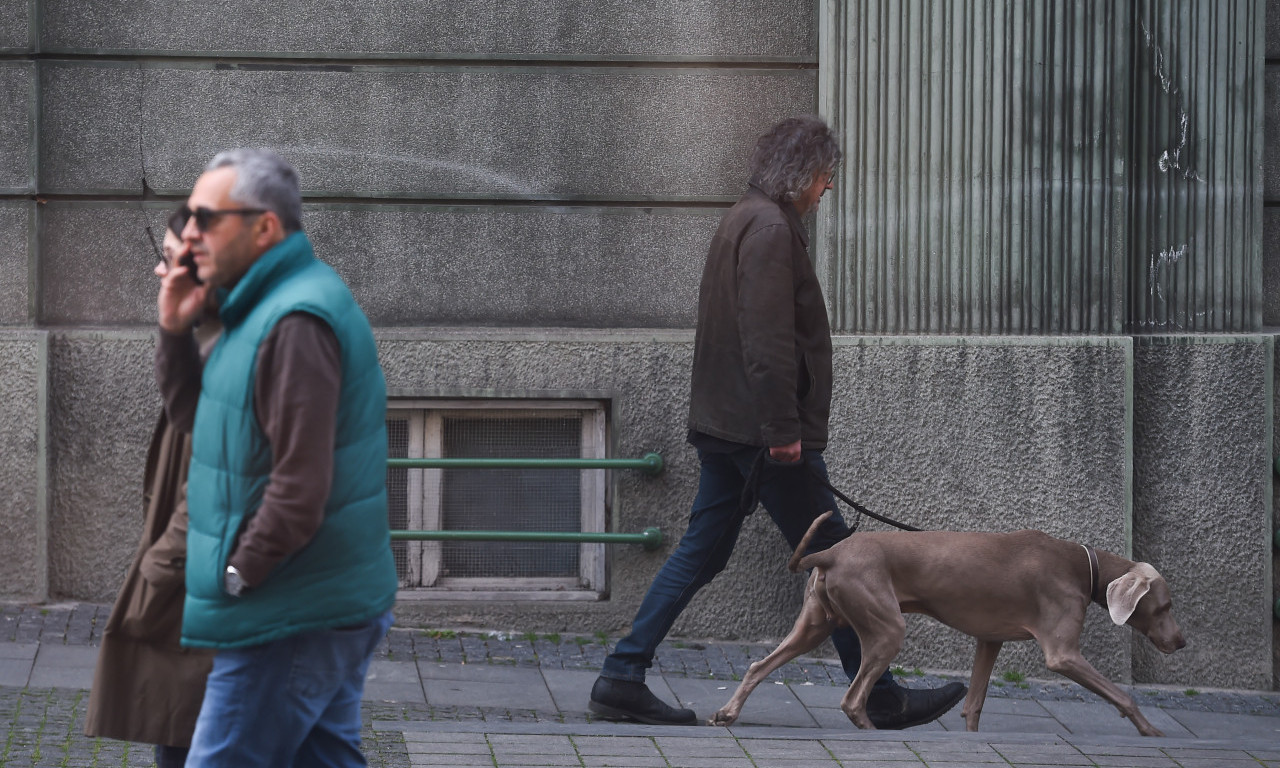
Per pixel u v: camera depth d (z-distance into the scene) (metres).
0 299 9.91
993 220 9.79
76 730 7.07
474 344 9.85
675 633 9.91
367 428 4.37
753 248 7.68
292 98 9.97
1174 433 9.87
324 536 4.27
